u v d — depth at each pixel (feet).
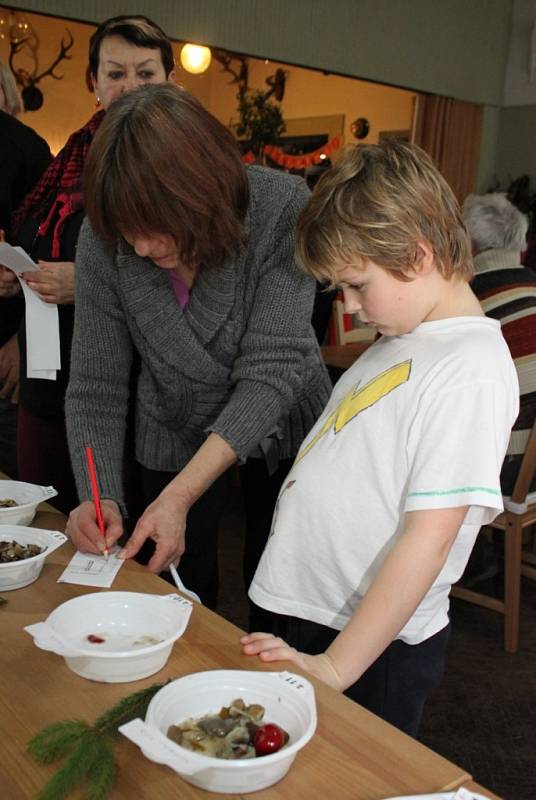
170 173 3.65
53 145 23.44
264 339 4.33
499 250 8.49
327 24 18.44
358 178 3.26
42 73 22.66
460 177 22.89
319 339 7.91
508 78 23.09
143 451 5.11
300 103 26.68
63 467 6.26
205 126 3.83
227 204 3.91
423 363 3.36
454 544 3.46
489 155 23.50
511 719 7.06
